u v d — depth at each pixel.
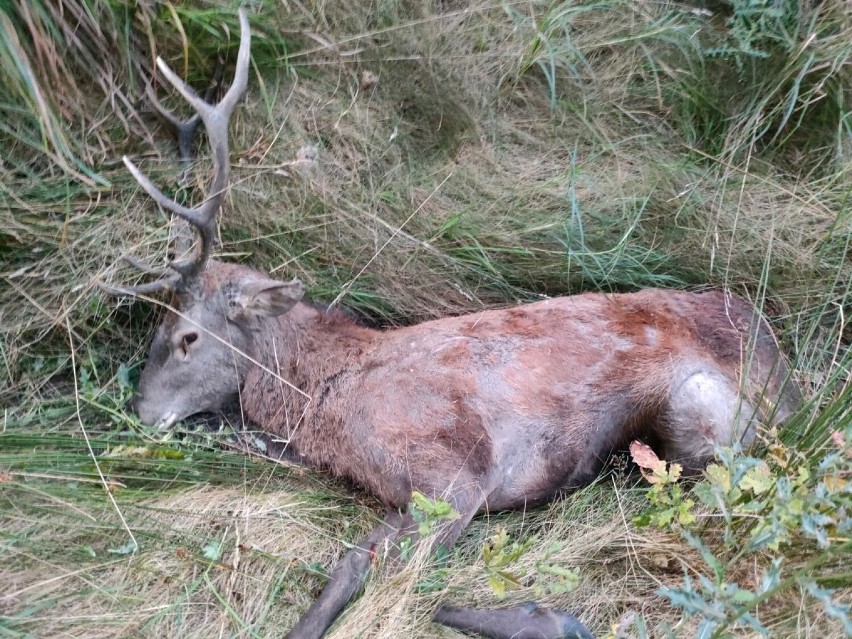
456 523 3.17
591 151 4.34
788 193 4.14
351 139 4.09
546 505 3.48
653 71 4.38
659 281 4.09
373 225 4.01
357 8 4.10
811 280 4.00
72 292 3.57
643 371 3.37
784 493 2.63
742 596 2.47
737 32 4.21
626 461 3.54
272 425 3.52
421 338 3.42
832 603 2.37
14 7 3.32
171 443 3.46
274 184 3.92
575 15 4.39
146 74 3.75
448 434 3.24
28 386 3.53
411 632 2.95
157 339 3.49
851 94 4.23
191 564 3.08
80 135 3.61
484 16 4.39
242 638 2.94
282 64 3.97
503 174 4.25
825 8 4.23
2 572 2.90
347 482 3.48
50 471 3.20
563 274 4.04
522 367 3.34
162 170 3.72
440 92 4.24
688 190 4.12
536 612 3.03
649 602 3.09
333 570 3.14
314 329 3.50
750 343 3.48
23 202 3.52
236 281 3.42
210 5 3.77
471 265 4.07
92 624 2.85
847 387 3.23
